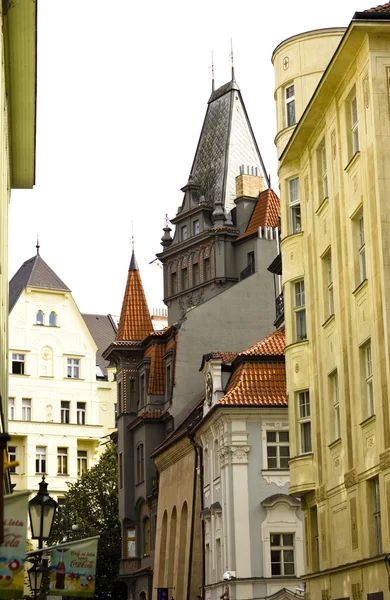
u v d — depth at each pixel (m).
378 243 34.38
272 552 57.56
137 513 82.19
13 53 35.66
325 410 41.31
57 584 23.55
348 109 38.75
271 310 79.94
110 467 95.62
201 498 66.00
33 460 116.75
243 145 95.75
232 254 89.62
